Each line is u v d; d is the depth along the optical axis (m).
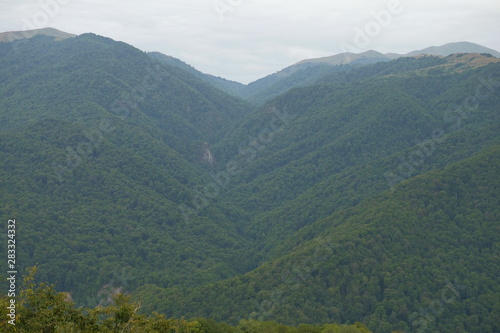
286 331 84.44
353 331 79.62
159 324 53.94
